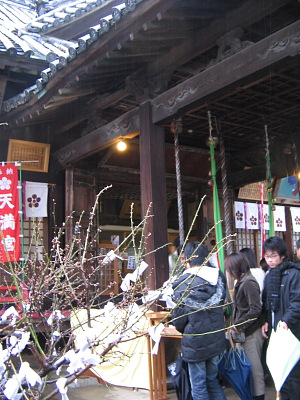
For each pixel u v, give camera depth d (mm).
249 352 4195
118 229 11289
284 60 4371
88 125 7703
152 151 6027
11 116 7898
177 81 6754
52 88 6613
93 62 5824
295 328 3504
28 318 1814
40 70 7957
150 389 4449
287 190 9117
